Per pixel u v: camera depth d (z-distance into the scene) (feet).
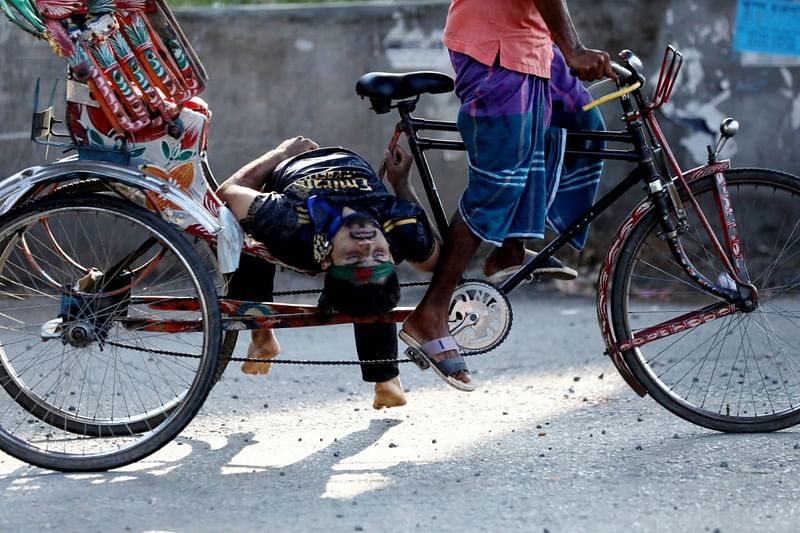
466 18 15.98
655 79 30.89
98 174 15.31
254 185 16.75
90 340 16.35
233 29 30.78
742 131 30.94
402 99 16.62
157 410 17.24
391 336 17.24
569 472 15.60
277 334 26.99
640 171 16.98
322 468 16.08
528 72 15.90
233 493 14.94
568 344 25.14
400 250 16.19
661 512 13.93
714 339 24.44
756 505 14.08
